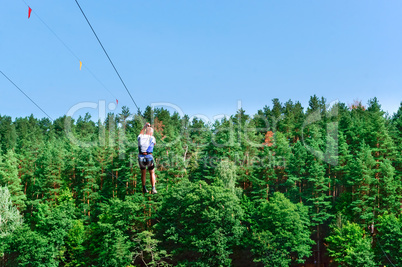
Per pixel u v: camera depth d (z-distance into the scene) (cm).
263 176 7794
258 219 6638
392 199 6612
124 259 5784
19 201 7281
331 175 8344
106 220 6550
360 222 6750
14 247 5781
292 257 6347
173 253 6069
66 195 7256
